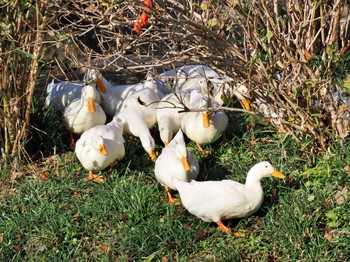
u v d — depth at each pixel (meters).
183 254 6.78
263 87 7.28
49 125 8.31
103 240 7.02
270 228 6.86
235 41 7.32
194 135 7.99
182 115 8.25
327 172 7.24
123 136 8.51
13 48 7.35
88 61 7.16
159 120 8.30
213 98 8.01
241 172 7.62
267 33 6.71
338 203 6.98
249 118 8.22
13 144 7.98
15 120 7.86
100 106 8.60
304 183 7.32
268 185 7.30
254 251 6.73
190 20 6.91
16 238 7.11
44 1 7.39
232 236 6.87
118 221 7.19
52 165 8.08
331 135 7.48
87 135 7.81
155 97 8.66
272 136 8.06
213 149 8.12
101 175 7.86
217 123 7.89
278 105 7.53
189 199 6.90
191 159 7.40
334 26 7.06
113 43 10.18
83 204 7.47
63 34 7.25
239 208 6.85
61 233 7.09
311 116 7.32
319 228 6.80
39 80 9.77
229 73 7.35
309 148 7.55
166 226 6.96
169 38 7.00
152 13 6.79
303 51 7.09
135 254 6.81
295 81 7.22
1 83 7.75
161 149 8.33
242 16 7.13
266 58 7.24
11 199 7.57
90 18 7.20
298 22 7.07
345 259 6.50
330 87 7.29
